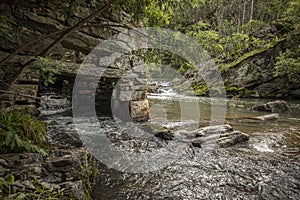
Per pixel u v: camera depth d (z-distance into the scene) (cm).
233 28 1962
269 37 1775
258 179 332
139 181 320
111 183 310
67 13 340
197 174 346
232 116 868
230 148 469
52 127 522
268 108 1012
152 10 349
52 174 227
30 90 370
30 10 351
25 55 349
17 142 239
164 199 277
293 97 1577
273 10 2441
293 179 332
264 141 524
